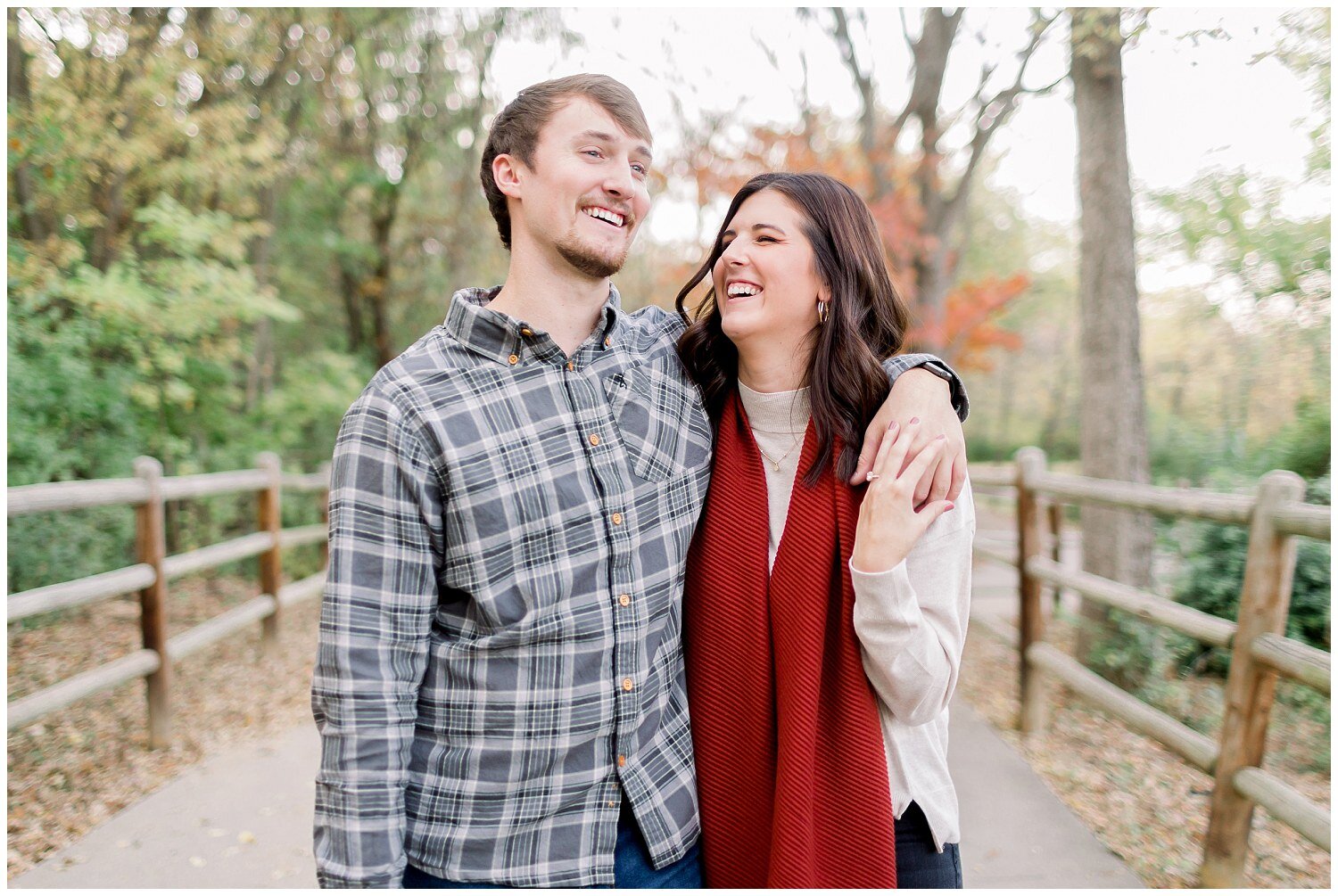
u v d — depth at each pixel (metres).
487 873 1.22
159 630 3.58
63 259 5.43
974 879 2.52
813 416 1.41
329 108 8.96
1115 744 3.59
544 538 1.26
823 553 1.37
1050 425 21.86
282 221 9.37
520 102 1.39
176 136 6.24
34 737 3.60
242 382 8.43
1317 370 5.78
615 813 1.27
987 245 18.97
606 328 1.41
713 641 1.42
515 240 1.40
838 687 1.36
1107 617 4.25
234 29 7.25
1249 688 2.40
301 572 7.37
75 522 5.38
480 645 1.25
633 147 1.37
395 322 10.53
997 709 4.07
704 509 1.48
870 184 8.57
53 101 5.45
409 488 1.23
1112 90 4.49
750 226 1.44
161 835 2.87
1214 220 5.46
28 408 5.12
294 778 3.34
